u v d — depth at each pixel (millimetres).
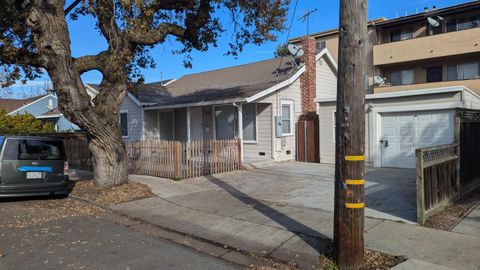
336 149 5270
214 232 7062
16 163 9688
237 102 14820
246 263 5609
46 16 9016
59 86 9477
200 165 13156
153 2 10523
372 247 5773
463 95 12688
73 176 14641
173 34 11656
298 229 6836
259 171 14016
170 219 8031
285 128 17219
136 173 14000
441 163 7793
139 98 20234
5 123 20859
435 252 5512
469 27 25516
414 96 13703
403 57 26250
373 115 14688
